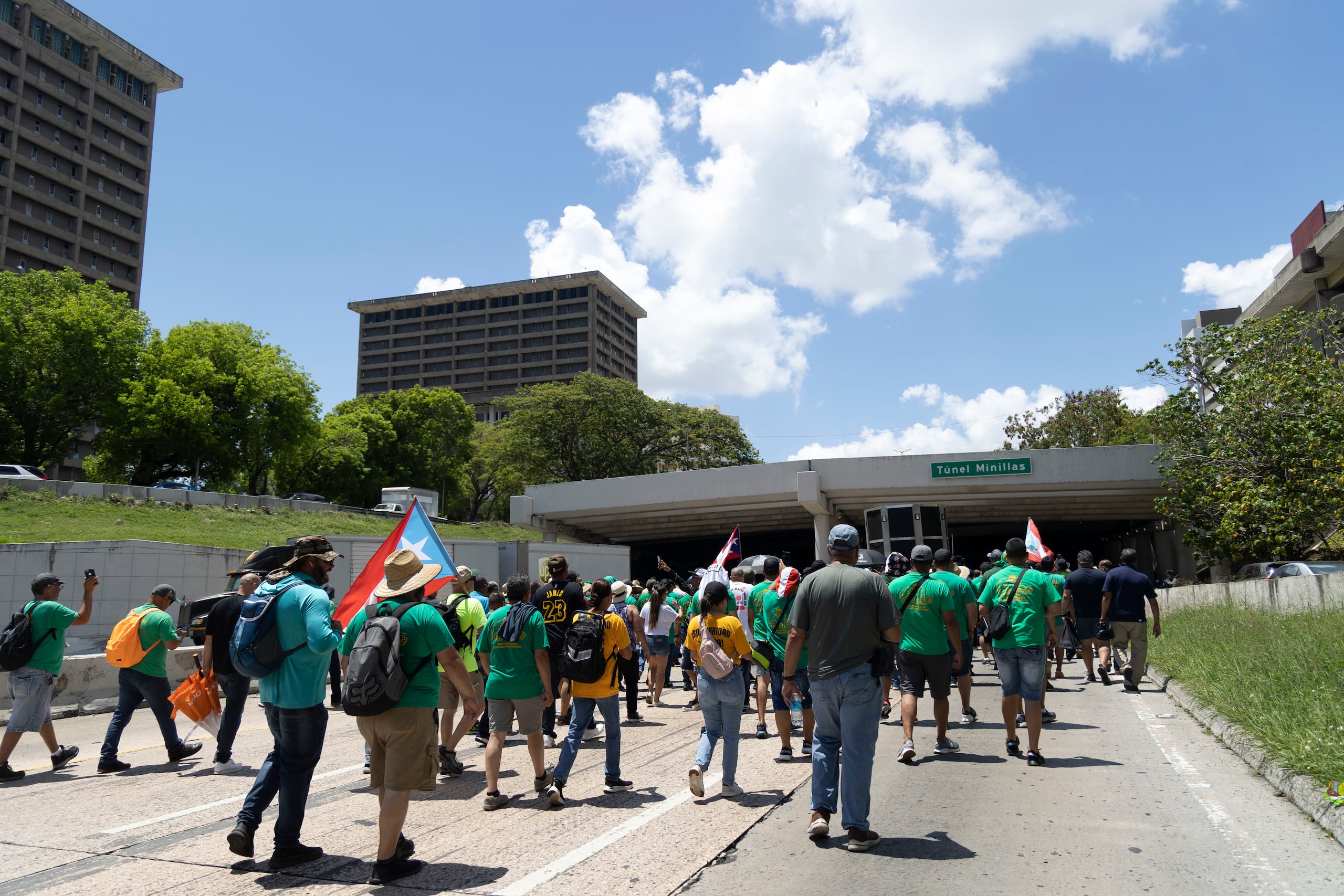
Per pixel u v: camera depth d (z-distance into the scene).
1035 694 7.15
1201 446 27.28
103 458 49.53
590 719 6.40
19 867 4.91
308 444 56.38
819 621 5.04
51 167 83.44
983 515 42.94
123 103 91.12
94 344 49.47
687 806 5.98
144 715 11.90
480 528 51.00
